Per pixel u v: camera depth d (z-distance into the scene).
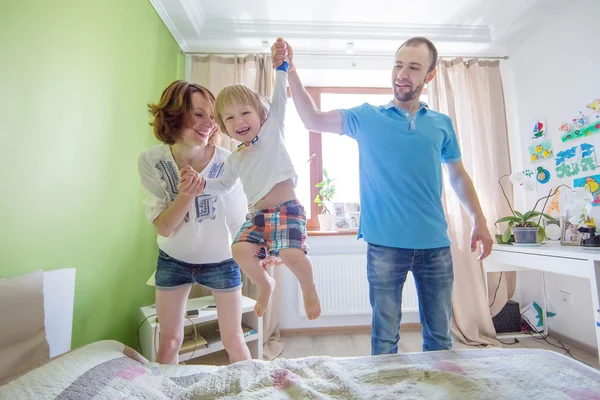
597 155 1.92
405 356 0.83
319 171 2.76
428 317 1.16
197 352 1.64
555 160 2.23
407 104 1.27
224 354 1.93
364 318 2.55
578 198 1.96
